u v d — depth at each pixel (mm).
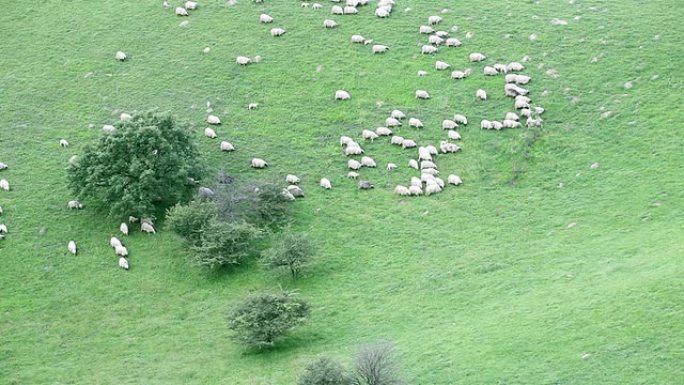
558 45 162500
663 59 155500
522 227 125938
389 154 143125
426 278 117688
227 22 177625
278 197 132625
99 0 189875
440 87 156125
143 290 122125
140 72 167375
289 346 107438
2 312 119812
